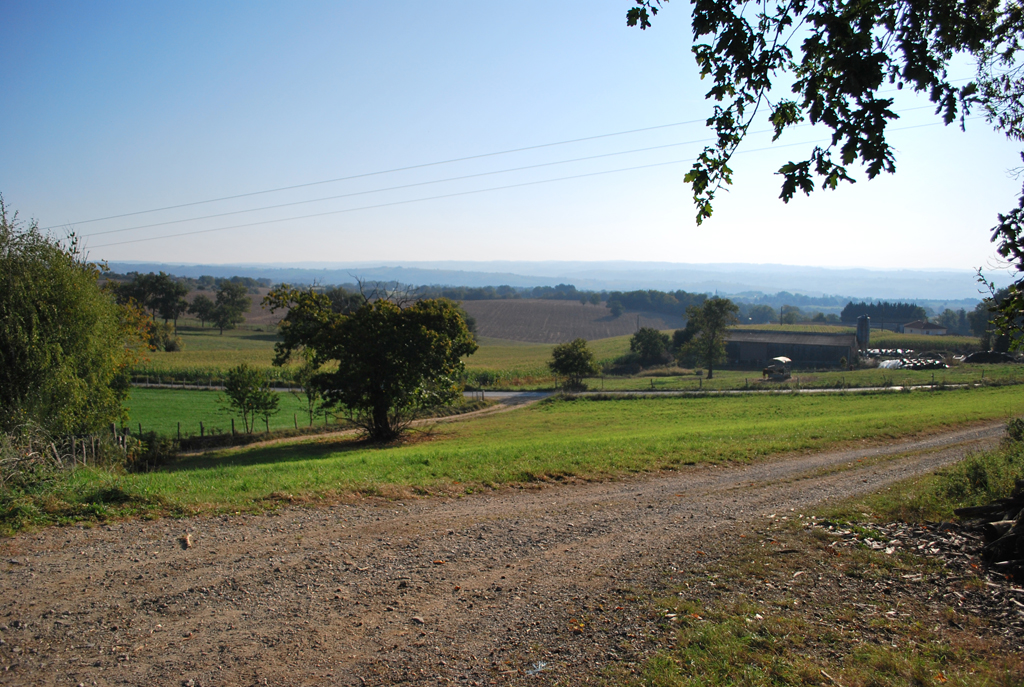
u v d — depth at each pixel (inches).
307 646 216.7
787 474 571.2
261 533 338.0
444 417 1785.2
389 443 1173.7
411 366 1185.4
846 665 203.2
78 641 213.2
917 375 2546.8
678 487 506.3
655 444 738.8
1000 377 2252.7
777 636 223.6
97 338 728.3
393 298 1386.6
